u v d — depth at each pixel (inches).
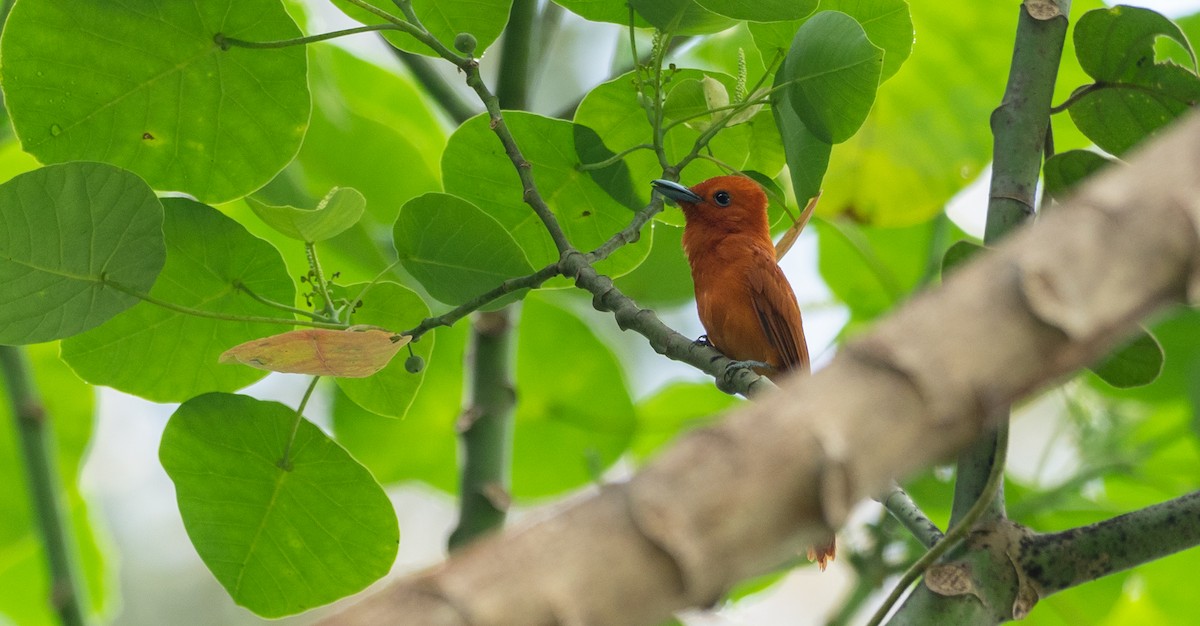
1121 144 278.1
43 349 412.2
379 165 412.8
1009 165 237.3
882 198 397.1
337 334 217.6
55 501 341.1
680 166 274.5
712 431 63.6
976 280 63.2
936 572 198.5
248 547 275.0
